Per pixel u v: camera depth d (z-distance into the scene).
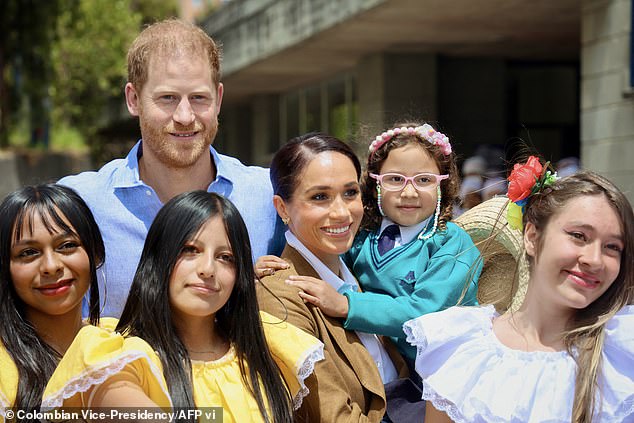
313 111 15.95
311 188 3.20
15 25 15.74
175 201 2.73
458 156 4.43
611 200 2.73
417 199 3.49
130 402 2.43
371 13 9.80
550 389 2.67
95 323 3.05
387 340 3.43
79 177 3.63
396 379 3.31
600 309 2.78
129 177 3.55
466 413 2.69
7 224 2.84
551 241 2.74
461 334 2.82
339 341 3.14
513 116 13.50
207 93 3.44
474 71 12.91
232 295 2.79
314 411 2.98
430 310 3.28
